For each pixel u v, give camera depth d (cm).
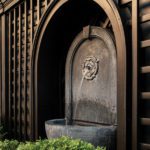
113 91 540
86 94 608
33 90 682
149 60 421
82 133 486
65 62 712
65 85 663
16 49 771
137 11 420
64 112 709
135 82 419
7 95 807
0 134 758
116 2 460
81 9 635
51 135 536
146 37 421
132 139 422
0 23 833
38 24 657
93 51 596
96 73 585
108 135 478
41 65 677
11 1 768
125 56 428
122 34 432
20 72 744
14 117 763
